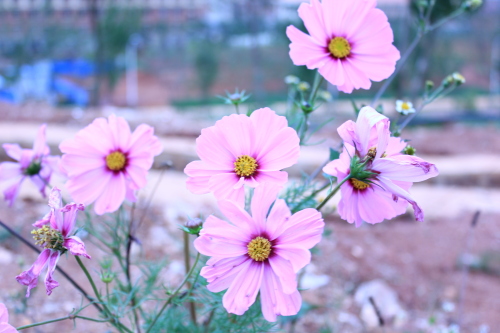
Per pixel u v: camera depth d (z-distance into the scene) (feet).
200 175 1.23
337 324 2.86
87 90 21.34
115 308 1.65
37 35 20.77
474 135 7.93
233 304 1.16
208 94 29.30
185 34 31.76
